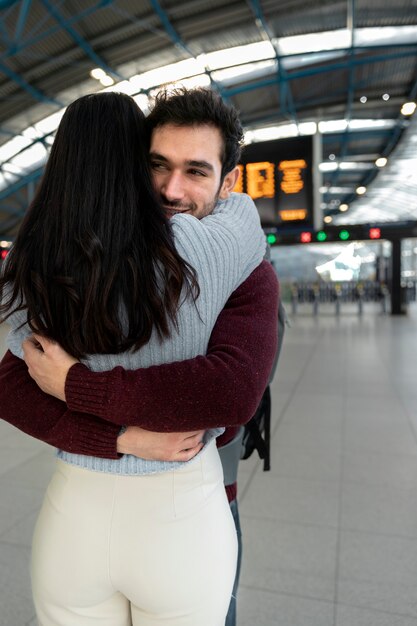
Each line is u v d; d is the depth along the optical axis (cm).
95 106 90
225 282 90
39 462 359
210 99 97
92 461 92
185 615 93
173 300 83
